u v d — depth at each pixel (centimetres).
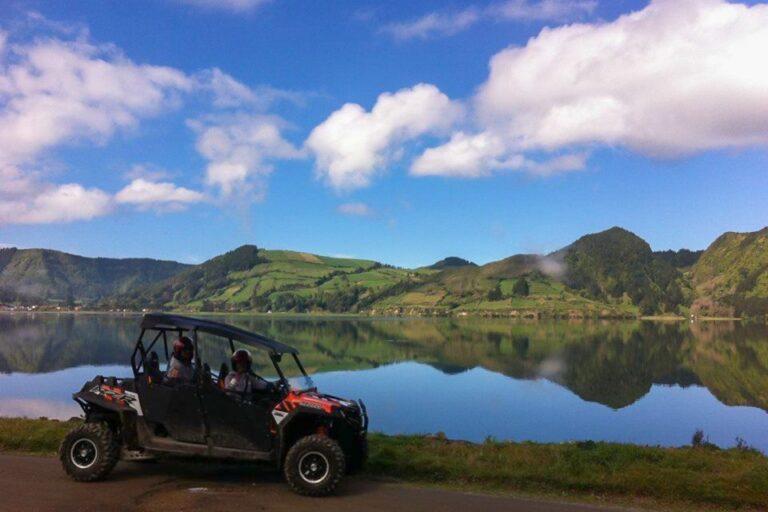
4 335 10238
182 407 907
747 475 927
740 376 6356
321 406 880
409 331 13750
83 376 4866
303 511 764
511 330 14888
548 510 803
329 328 14450
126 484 866
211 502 788
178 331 974
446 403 3812
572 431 3077
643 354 8988
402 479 940
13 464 957
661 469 960
